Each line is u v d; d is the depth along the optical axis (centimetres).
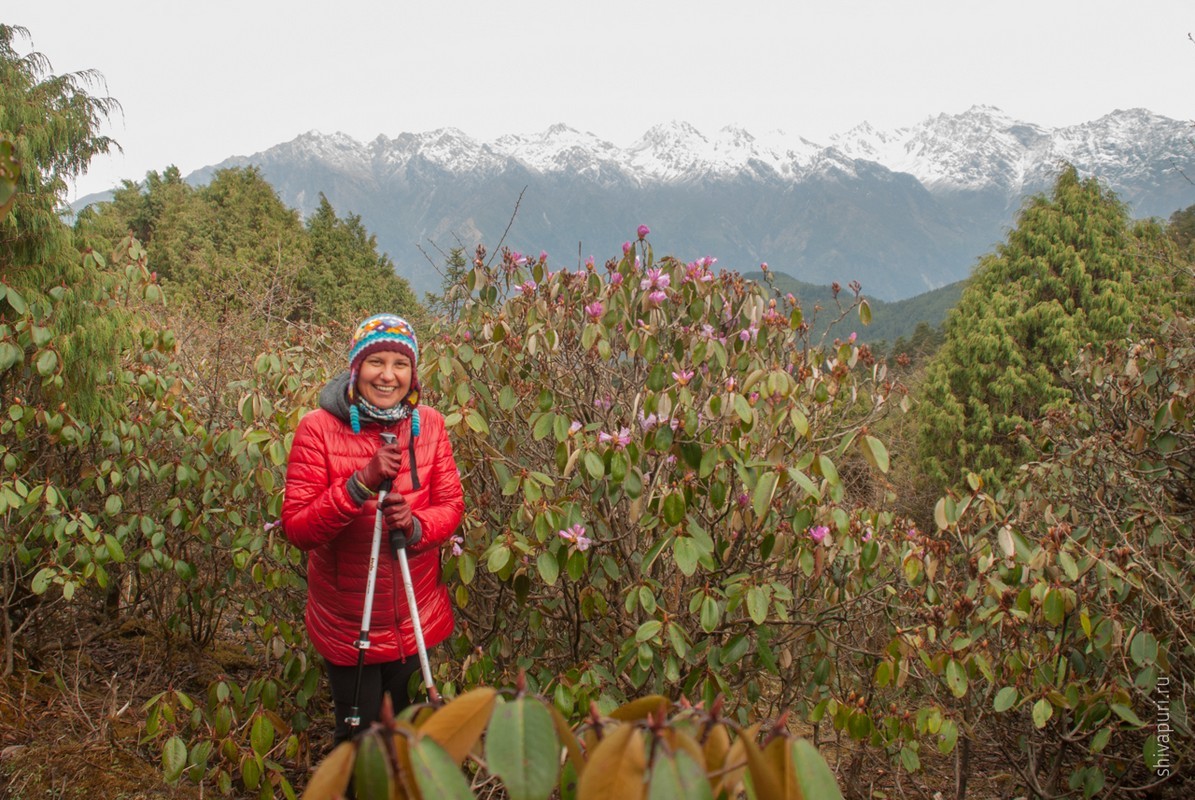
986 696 378
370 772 104
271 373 448
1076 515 446
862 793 428
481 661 338
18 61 456
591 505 355
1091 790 345
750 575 332
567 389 386
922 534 400
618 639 367
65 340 399
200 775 318
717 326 397
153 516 455
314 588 296
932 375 1391
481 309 405
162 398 450
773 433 359
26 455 433
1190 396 425
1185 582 386
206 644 491
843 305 388
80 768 342
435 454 302
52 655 455
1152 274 1334
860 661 426
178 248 3325
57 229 418
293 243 3694
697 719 128
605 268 402
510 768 106
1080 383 542
